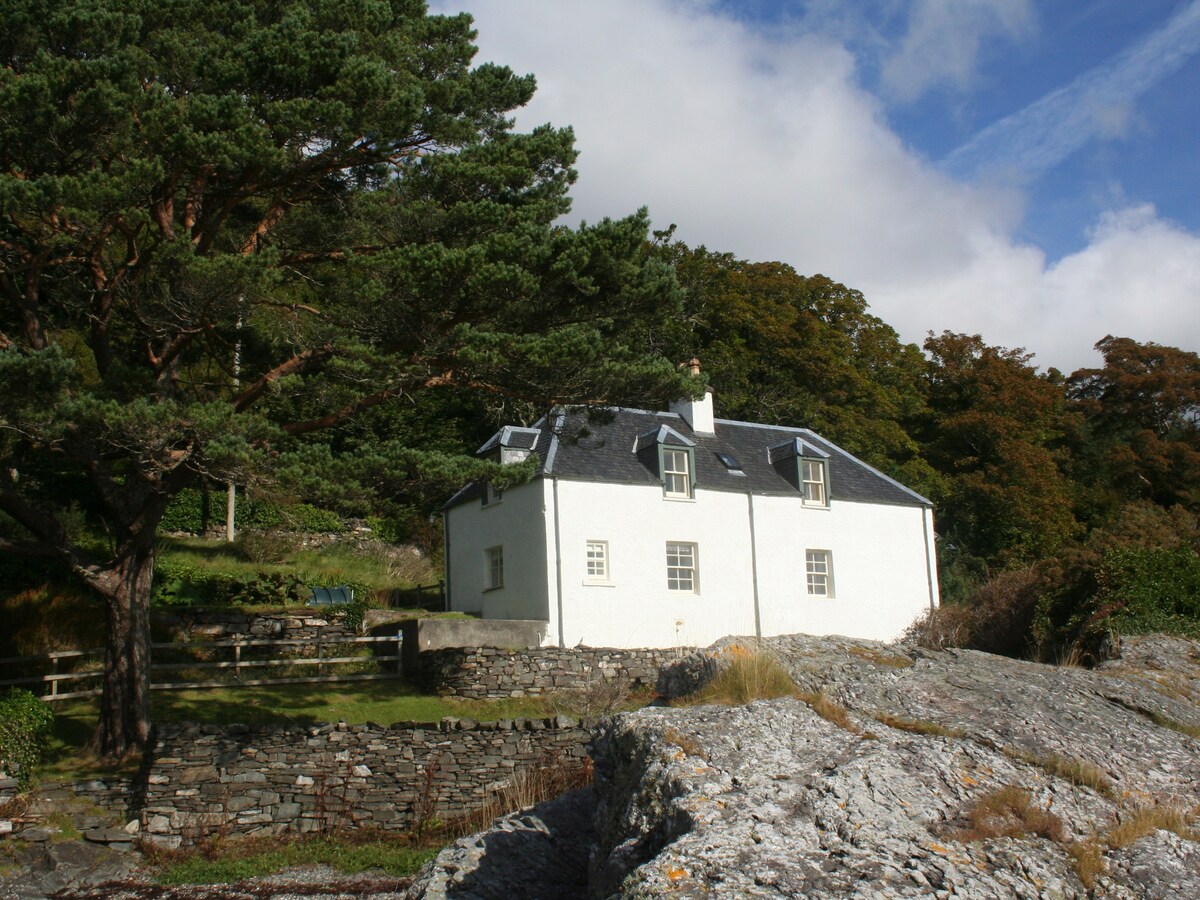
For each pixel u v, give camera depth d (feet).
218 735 51.75
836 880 18.11
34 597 68.33
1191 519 93.35
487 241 51.49
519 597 84.53
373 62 51.11
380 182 58.65
